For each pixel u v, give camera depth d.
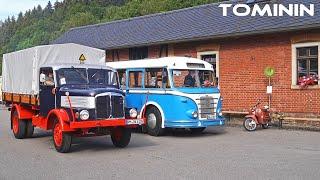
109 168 9.95
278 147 12.80
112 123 12.03
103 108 11.98
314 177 8.73
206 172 9.33
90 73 13.41
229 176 8.91
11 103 16.64
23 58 15.09
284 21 18.89
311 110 18.19
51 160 11.10
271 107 19.53
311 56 18.31
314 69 18.27
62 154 12.02
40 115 13.76
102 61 15.58
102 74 13.62
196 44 22.67
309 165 9.98
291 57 18.84
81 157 11.52
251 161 10.55
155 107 16.12
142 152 12.22
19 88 15.44
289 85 18.92
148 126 16.28
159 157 11.33
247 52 20.47
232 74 21.08
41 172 9.59
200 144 13.70
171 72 15.79
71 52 15.02
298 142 13.82
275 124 18.44
